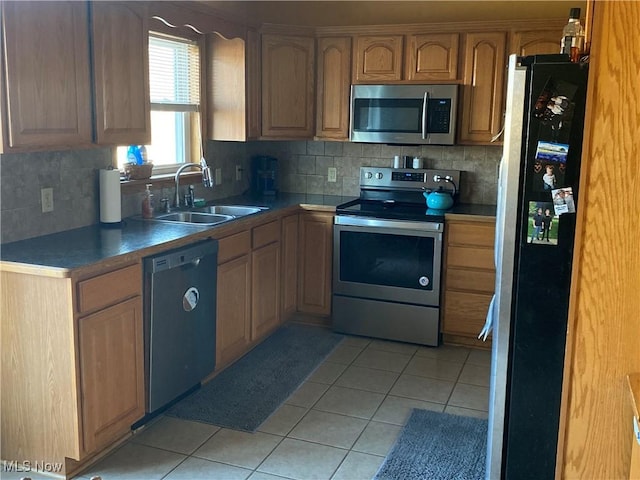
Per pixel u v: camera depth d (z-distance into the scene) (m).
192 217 3.78
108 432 2.63
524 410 2.12
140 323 2.78
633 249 1.82
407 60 4.22
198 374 3.27
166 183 3.86
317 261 4.37
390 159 4.68
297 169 4.93
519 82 1.96
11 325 2.48
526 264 2.03
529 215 2.00
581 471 1.99
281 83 4.37
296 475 2.60
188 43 4.00
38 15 2.49
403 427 3.02
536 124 1.95
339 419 3.10
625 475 1.95
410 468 2.66
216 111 4.22
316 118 4.50
